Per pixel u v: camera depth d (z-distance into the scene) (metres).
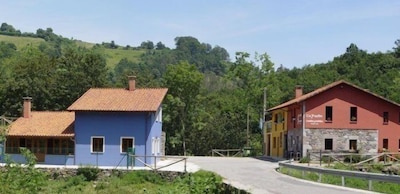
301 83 93.94
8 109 70.06
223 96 97.88
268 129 71.69
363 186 26.48
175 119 83.81
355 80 91.44
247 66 84.50
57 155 44.78
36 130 45.81
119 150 44.53
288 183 26.27
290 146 58.31
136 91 48.47
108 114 44.81
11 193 15.88
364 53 104.31
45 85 71.38
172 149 83.94
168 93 83.25
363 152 53.62
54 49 162.50
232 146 85.69
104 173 39.19
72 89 72.19
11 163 16.73
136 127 44.47
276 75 90.06
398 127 54.78
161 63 174.00
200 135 84.75
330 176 29.75
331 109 53.97
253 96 84.56
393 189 25.70
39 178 16.70
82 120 45.06
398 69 95.75
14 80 71.31
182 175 37.66
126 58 168.00
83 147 44.88
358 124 54.12
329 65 104.44
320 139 53.47
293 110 57.69
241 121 88.56
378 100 54.59
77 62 75.19
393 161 48.00
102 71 76.31
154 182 37.25
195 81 82.69
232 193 18.50
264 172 36.41
